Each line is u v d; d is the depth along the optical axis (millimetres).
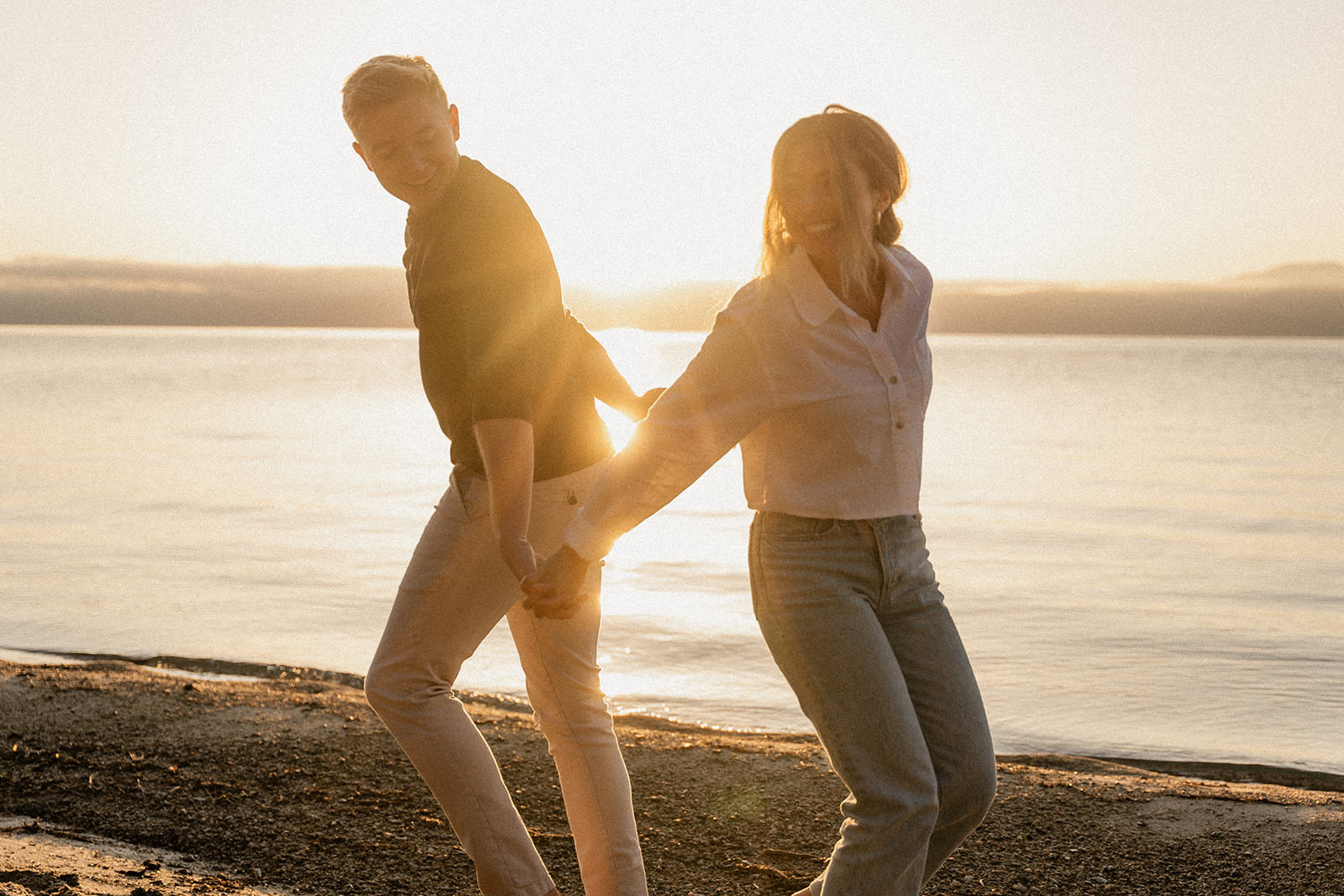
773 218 2307
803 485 2234
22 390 77375
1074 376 148000
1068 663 8766
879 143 2236
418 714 2533
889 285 2250
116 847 3609
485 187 2455
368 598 10969
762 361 2182
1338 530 18984
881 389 2199
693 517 20828
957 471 31062
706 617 10266
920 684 2293
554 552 2572
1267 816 4004
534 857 2561
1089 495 24766
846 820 2264
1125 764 5375
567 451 2551
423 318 2486
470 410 2461
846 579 2234
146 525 17406
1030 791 4293
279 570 12844
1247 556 15758
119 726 5012
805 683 2250
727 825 3910
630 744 4891
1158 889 3398
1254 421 56906
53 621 9602
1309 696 7672
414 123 2371
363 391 85438
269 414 55375
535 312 2406
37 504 20141
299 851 3635
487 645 8336
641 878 2719
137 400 67250
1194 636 9914
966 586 12914
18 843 3506
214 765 4469
